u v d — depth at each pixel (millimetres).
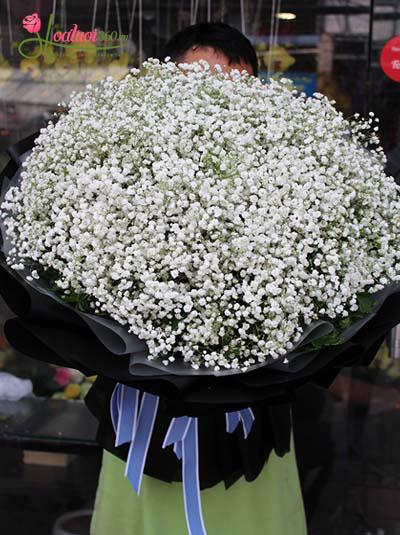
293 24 1457
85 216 687
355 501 1579
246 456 840
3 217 799
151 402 843
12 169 888
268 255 668
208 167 692
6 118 1503
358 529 1559
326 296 700
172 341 680
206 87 758
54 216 712
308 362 743
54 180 729
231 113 716
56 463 1607
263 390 737
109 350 747
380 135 1468
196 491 827
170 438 824
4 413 1565
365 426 1569
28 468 1615
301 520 1009
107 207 684
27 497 1613
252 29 1464
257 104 743
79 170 708
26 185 759
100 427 906
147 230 668
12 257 761
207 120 704
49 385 1580
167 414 766
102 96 785
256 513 898
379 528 1558
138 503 893
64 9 1455
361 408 1565
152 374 717
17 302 785
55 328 765
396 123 1464
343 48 1458
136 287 701
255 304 663
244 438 839
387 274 756
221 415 834
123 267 681
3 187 855
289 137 724
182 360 727
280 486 938
